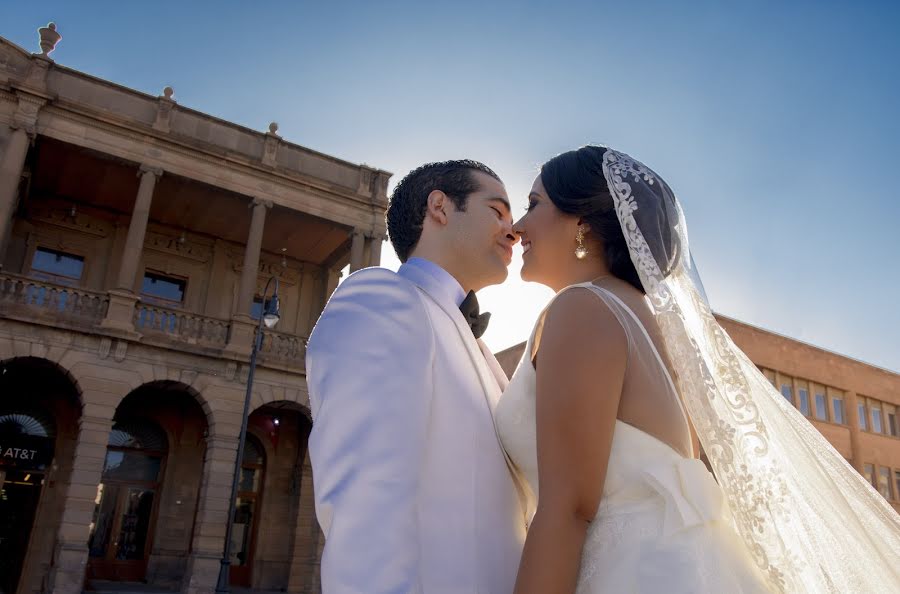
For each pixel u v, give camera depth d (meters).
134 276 16.91
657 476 1.02
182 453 18.98
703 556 0.98
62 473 16.94
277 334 18.75
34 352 15.35
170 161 18.02
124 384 16.17
